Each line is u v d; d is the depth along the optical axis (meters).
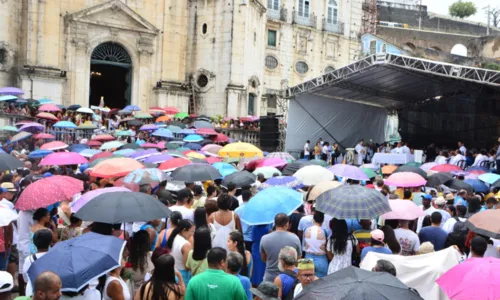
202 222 8.73
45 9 31.97
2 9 30.86
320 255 8.70
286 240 8.34
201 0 37.47
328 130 32.38
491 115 28.38
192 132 25.28
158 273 6.36
